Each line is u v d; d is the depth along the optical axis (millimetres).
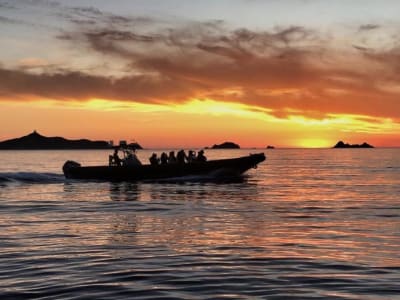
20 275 8242
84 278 8016
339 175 44969
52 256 9742
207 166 32844
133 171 32375
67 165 34125
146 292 7195
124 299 6852
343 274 8250
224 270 8547
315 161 95688
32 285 7605
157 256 9727
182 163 32656
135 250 10336
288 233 12562
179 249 10438
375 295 7012
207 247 10664
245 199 21891
